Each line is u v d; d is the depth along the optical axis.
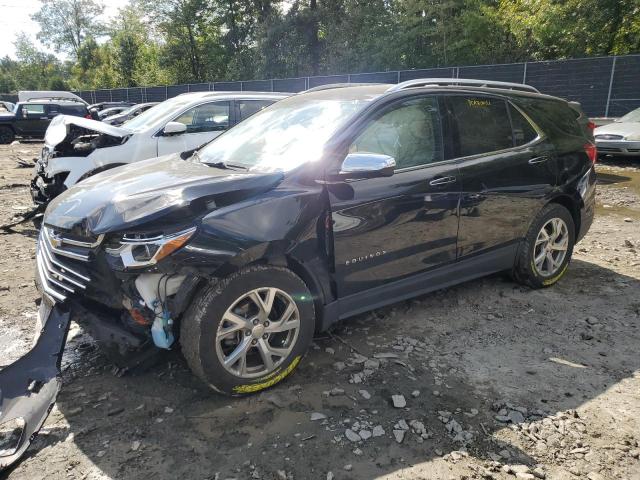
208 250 2.63
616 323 3.88
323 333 3.70
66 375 3.13
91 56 60.34
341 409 2.81
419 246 3.57
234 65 37.53
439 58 25.73
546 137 4.39
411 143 3.58
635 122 12.02
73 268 2.77
